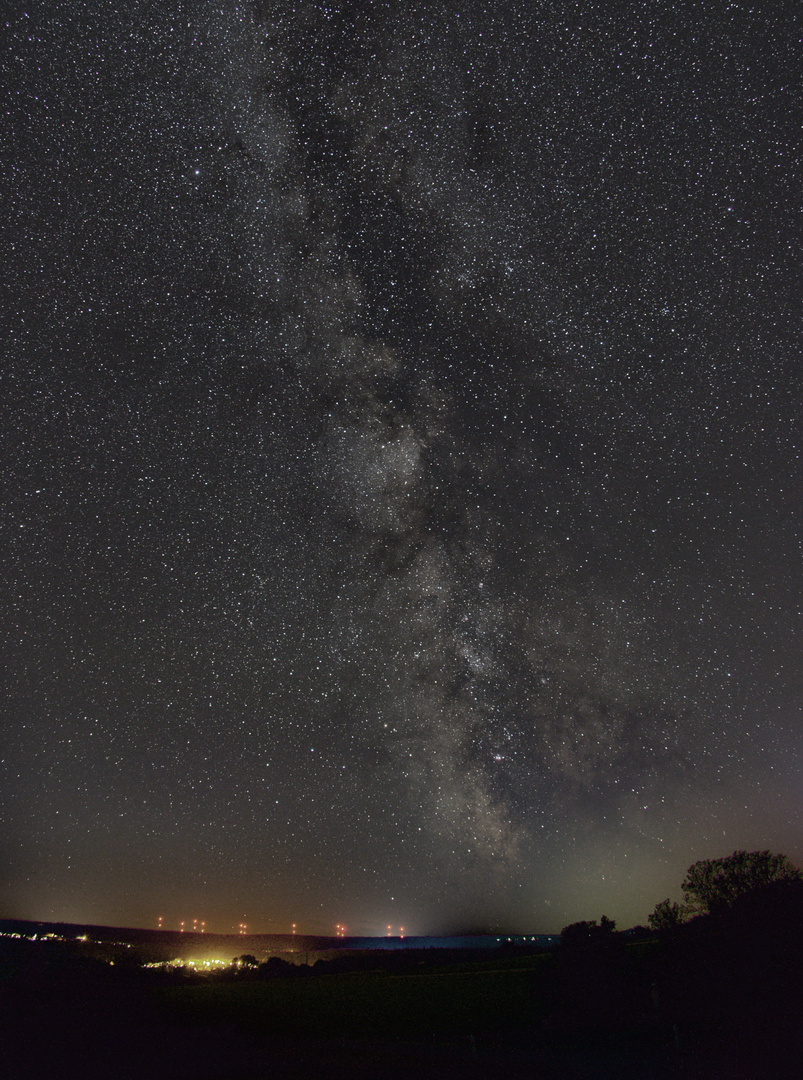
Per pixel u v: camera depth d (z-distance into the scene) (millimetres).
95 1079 15469
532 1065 13672
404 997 24891
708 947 17453
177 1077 15242
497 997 22891
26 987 26547
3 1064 17047
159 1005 25828
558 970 20094
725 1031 14570
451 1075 13500
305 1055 16797
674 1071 12250
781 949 16094
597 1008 17594
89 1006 24703
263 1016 23094
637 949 19562
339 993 27547
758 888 17719
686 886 19172
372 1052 16594
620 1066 12992
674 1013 16453
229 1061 16672
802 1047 12828
